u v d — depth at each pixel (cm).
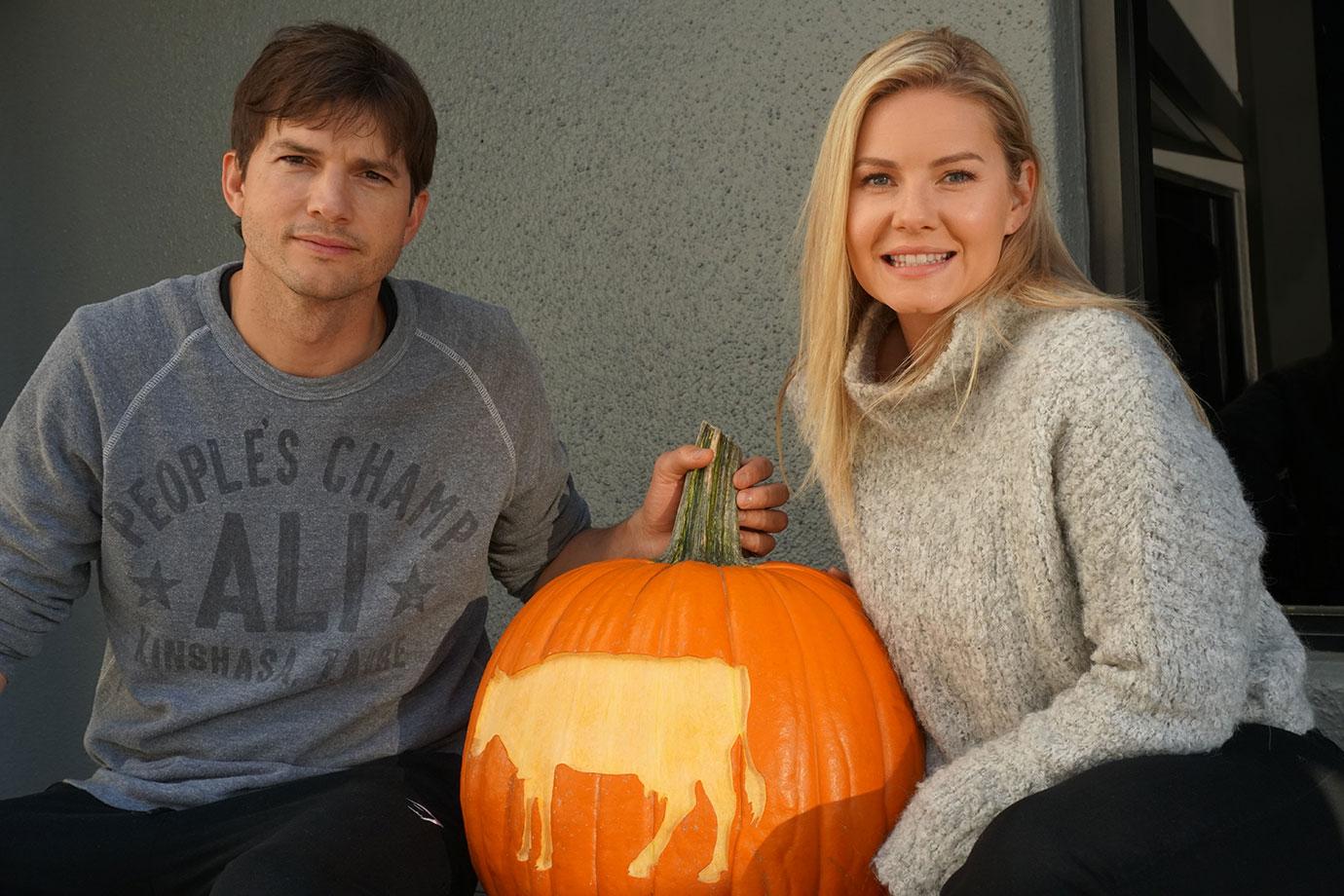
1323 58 253
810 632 182
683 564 196
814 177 193
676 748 170
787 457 276
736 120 283
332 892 169
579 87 310
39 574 207
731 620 181
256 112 197
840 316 192
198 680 210
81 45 420
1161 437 154
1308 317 256
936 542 179
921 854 158
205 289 211
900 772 178
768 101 279
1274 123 259
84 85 418
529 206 318
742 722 171
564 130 312
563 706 177
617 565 201
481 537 220
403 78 203
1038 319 176
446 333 218
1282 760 153
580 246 309
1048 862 140
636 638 179
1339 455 251
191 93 389
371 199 199
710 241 288
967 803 155
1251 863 141
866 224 183
